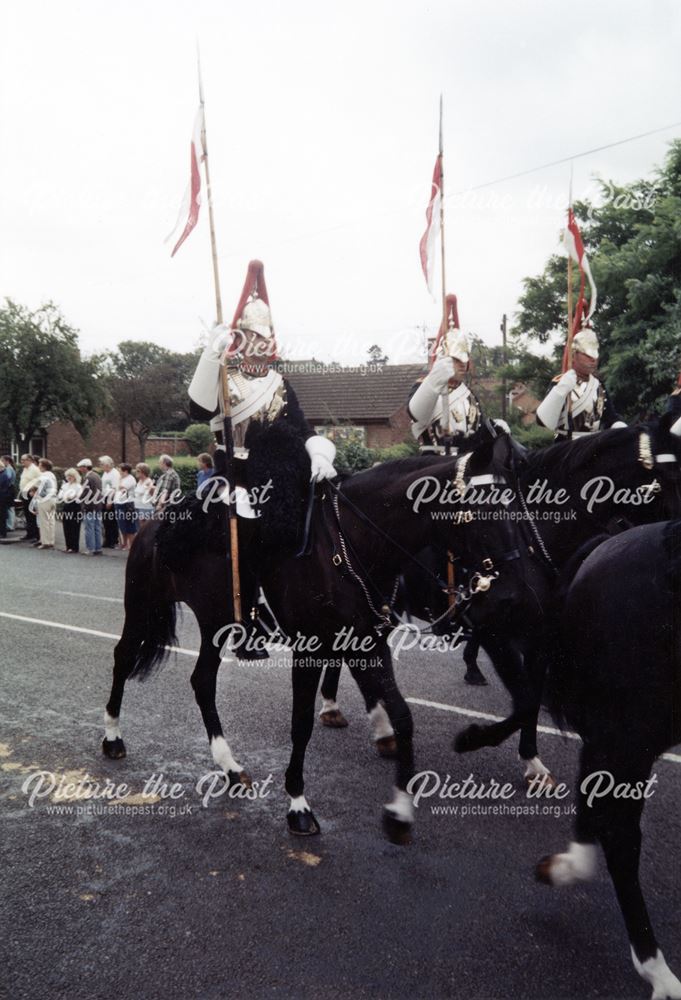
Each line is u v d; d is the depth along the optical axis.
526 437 15.65
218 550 4.38
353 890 3.37
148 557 4.83
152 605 4.87
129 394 34.75
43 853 3.67
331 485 4.09
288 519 3.94
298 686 3.94
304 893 3.34
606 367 15.16
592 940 3.02
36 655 7.28
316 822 3.90
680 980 2.74
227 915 3.18
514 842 3.79
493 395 22.20
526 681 4.00
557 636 3.27
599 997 2.71
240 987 2.75
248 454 4.24
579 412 5.16
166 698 6.02
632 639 2.86
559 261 17.66
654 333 14.26
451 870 3.53
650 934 2.73
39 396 25.45
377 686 3.80
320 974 2.82
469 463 3.67
